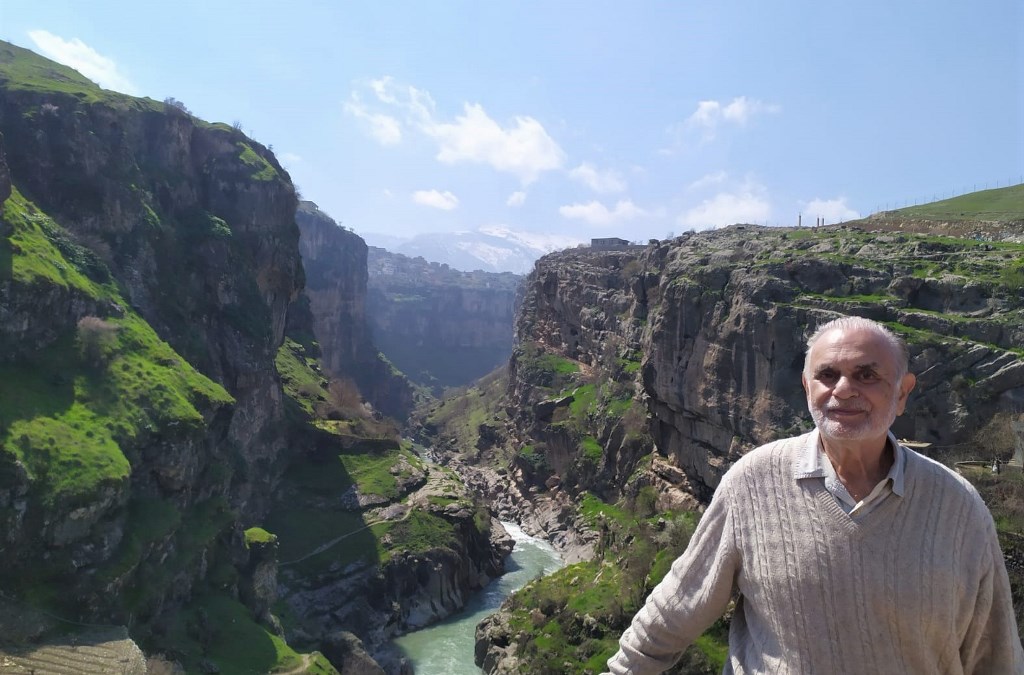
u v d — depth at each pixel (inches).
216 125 5083.7
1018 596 1581.0
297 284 5300.2
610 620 2704.2
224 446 3486.7
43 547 2060.8
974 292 2498.8
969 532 230.7
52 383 2487.7
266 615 2933.1
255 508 4018.2
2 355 2426.2
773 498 250.7
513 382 7057.1
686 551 278.4
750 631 254.8
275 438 4522.6
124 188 3713.1
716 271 3270.2
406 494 4507.9
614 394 4980.3
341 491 4443.9
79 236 3284.9
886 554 227.1
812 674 230.2
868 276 2751.0
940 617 223.3
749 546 250.5
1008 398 2281.0
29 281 2561.5
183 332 3786.9
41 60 4817.9
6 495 2005.4
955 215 3796.8
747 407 2960.1
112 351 2785.4
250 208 4835.1
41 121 3511.3
